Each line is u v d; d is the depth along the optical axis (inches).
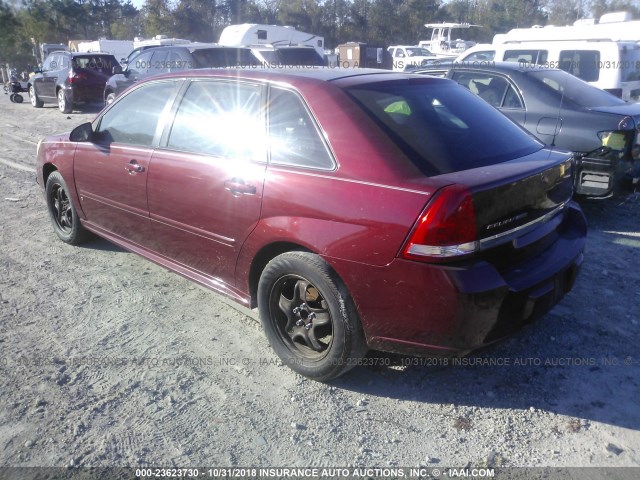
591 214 247.8
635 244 209.8
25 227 238.4
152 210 164.4
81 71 640.4
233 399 126.1
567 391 127.0
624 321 153.9
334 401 125.4
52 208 218.5
